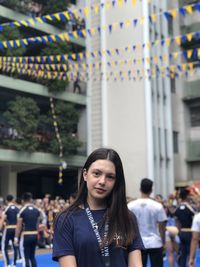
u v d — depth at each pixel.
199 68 23.84
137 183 20.69
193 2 23.48
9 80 19.02
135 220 2.68
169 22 24.00
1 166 20.80
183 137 24.48
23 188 22.72
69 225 2.52
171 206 13.64
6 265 10.52
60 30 20.95
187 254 8.81
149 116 20.77
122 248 2.51
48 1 20.34
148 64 17.38
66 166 20.72
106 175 2.59
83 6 22.03
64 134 20.58
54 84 20.28
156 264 6.38
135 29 20.56
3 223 10.72
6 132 18.98
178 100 24.78
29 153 19.41
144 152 20.69
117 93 21.67
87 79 18.91
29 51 20.56
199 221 5.64
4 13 18.94
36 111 19.42
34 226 9.12
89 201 2.65
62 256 2.44
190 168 24.27
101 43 21.38
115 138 21.53
